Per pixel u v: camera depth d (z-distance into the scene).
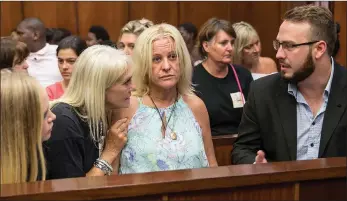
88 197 1.06
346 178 1.23
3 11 6.00
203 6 6.75
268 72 3.88
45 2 6.18
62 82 2.98
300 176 1.19
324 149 1.84
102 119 1.72
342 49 5.40
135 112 1.88
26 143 1.33
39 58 4.19
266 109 1.94
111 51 1.75
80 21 6.36
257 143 2.00
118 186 1.08
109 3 6.44
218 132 2.94
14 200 1.02
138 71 1.87
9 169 1.31
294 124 1.88
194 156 1.87
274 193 1.20
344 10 5.40
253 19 6.88
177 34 1.89
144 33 1.87
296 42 1.77
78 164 1.65
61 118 1.64
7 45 2.04
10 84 1.32
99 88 1.69
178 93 1.98
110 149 1.75
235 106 2.98
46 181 1.12
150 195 1.11
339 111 1.84
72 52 2.88
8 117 1.31
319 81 1.84
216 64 2.99
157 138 1.84
